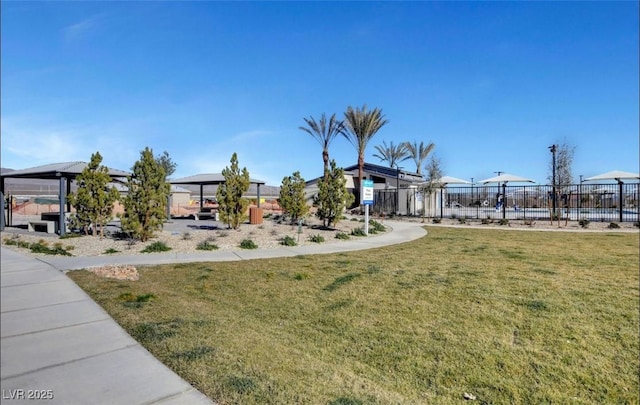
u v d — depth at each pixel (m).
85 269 8.39
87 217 13.56
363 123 30.03
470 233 16.58
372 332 4.70
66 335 4.46
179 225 19.48
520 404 3.22
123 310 5.38
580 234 15.73
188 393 3.14
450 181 27.05
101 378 3.42
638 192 22.58
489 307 5.56
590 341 4.42
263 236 14.36
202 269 8.41
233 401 3.02
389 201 31.50
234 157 16.09
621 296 6.03
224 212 16.06
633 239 13.78
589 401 3.28
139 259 9.66
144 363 3.71
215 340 4.30
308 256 10.23
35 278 7.48
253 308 5.60
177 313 5.27
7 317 5.11
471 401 3.24
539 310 5.41
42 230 16.72
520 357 4.04
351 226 18.59
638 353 4.13
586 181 23.86
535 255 10.11
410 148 46.12
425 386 3.45
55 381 3.38
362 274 7.73
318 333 4.66
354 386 3.38
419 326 4.90
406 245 12.53
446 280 7.12
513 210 31.55
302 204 18.70
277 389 3.24
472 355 4.09
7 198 21.44
